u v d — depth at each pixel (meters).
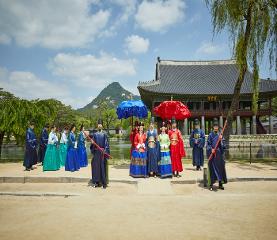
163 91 43.09
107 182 9.88
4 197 8.27
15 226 5.54
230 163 16.30
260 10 16.89
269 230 5.21
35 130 18.94
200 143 13.19
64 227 5.44
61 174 11.66
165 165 10.91
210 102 45.12
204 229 5.28
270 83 43.91
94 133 10.00
